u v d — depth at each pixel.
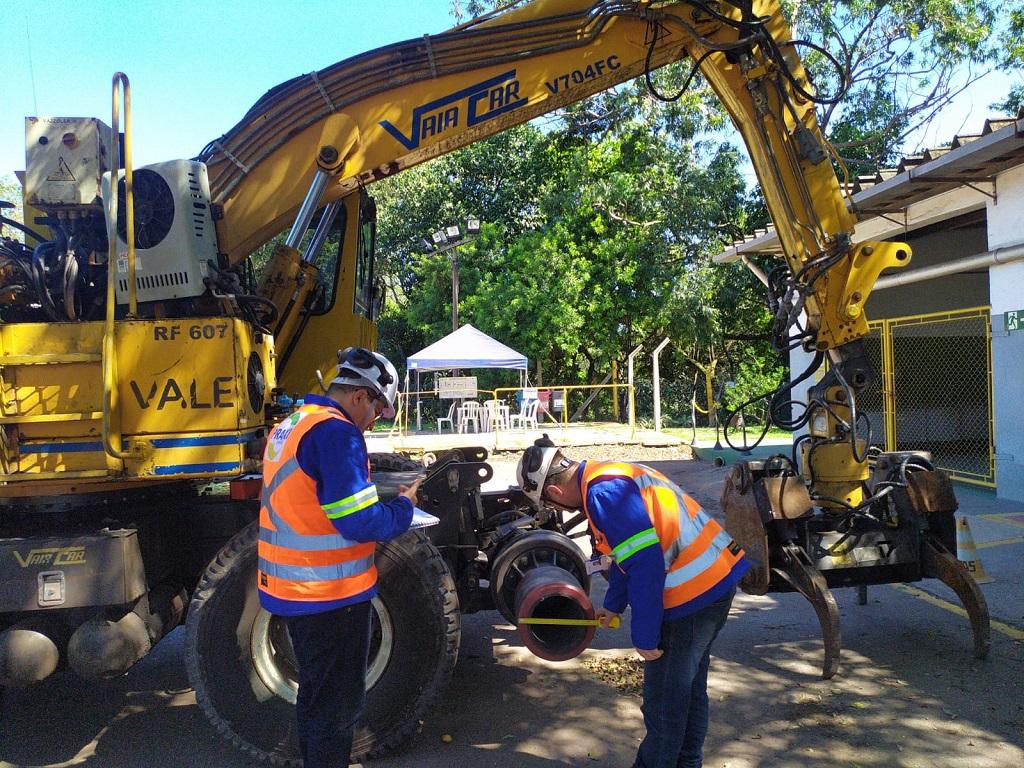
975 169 8.71
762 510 4.57
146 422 3.70
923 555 4.82
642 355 28.95
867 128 22.50
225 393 3.71
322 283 5.57
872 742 3.63
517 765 3.55
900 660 4.61
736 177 24.73
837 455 4.82
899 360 13.59
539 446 3.16
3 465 3.67
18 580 3.53
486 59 4.88
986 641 4.52
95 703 4.41
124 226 4.02
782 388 5.15
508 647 5.11
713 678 4.44
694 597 2.87
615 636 5.30
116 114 3.73
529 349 25.28
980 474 10.29
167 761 3.71
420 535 3.68
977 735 3.66
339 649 2.89
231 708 3.54
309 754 2.91
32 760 3.75
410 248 31.88
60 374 3.71
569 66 4.95
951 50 21.50
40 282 4.03
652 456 15.27
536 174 29.94
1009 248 8.80
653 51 4.98
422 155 4.97
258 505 4.39
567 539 4.22
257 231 4.81
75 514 4.05
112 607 3.67
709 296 24.53
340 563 2.90
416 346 32.78
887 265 4.77
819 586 4.42
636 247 24.52
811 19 21.08
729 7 4.91
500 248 27.48
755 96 4.86
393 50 4.83
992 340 9.38
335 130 4.77
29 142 3.99
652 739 2.95
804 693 4.20
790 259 4.94
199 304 4.10
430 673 3.57
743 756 3.54
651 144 24.67
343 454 2.84
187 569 4.36
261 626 3.61
